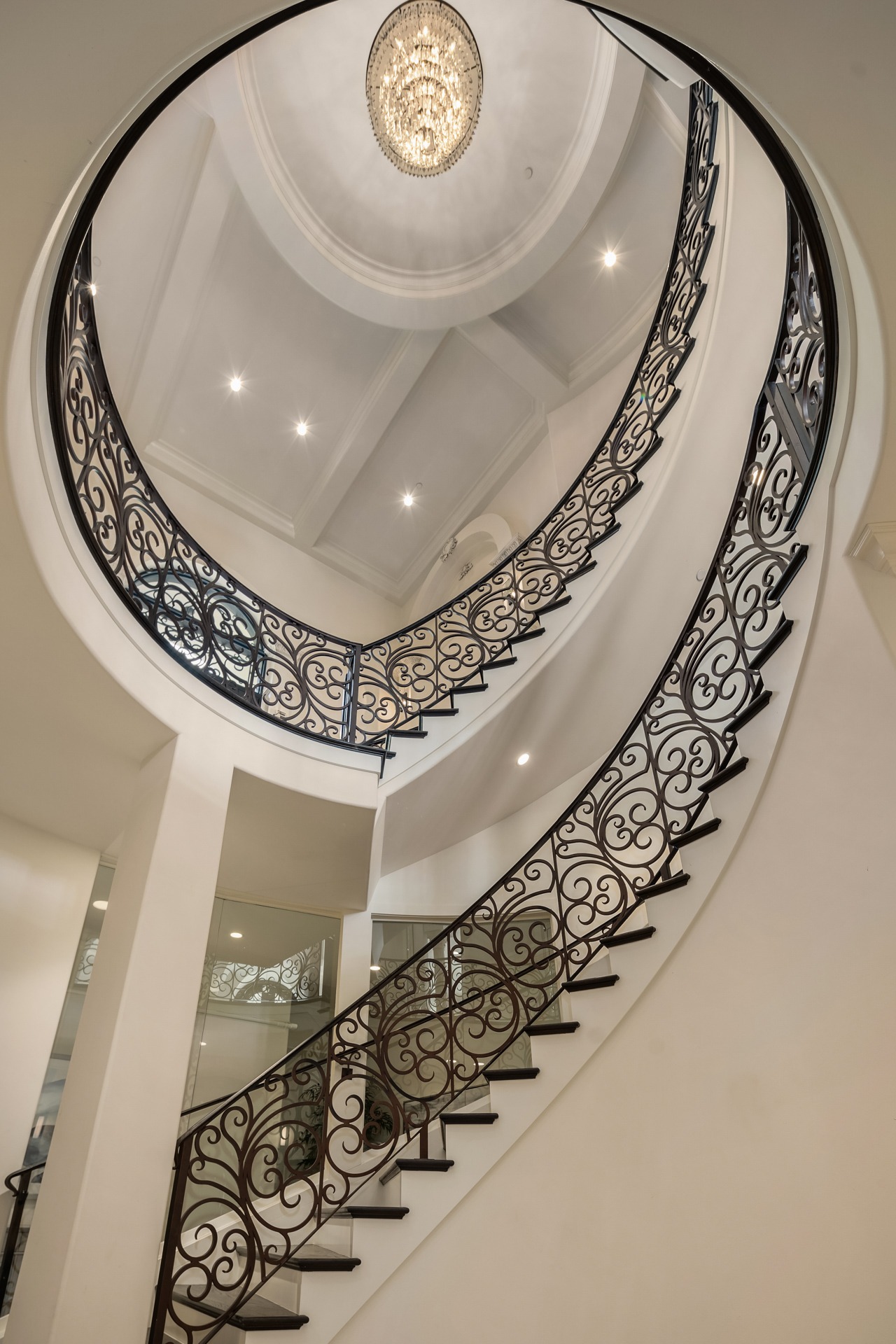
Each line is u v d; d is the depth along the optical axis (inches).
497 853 273.6
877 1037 114.2
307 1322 134.0
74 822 220.5
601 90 252.8
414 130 225.9
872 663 120.6
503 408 354.3
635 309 319.9
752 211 181.8
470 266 296.8
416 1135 155.6
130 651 179.3
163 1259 137.9
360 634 387.9
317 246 281.0
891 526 120.2
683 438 212.4
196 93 238.5
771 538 167.2
